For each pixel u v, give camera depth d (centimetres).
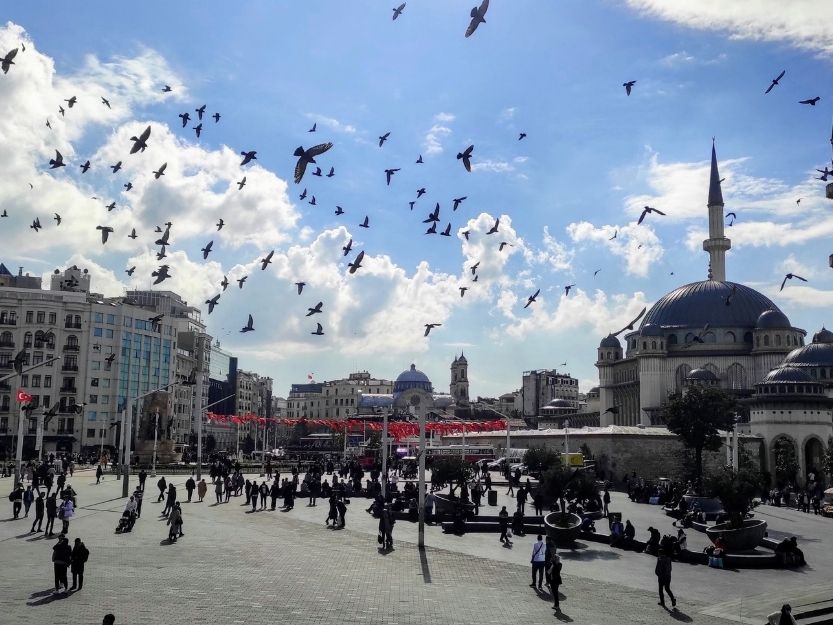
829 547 4666
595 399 18662
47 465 7962
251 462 11488
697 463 8406
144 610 2581
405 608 2739
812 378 10725
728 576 3631
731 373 14438
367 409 19875
